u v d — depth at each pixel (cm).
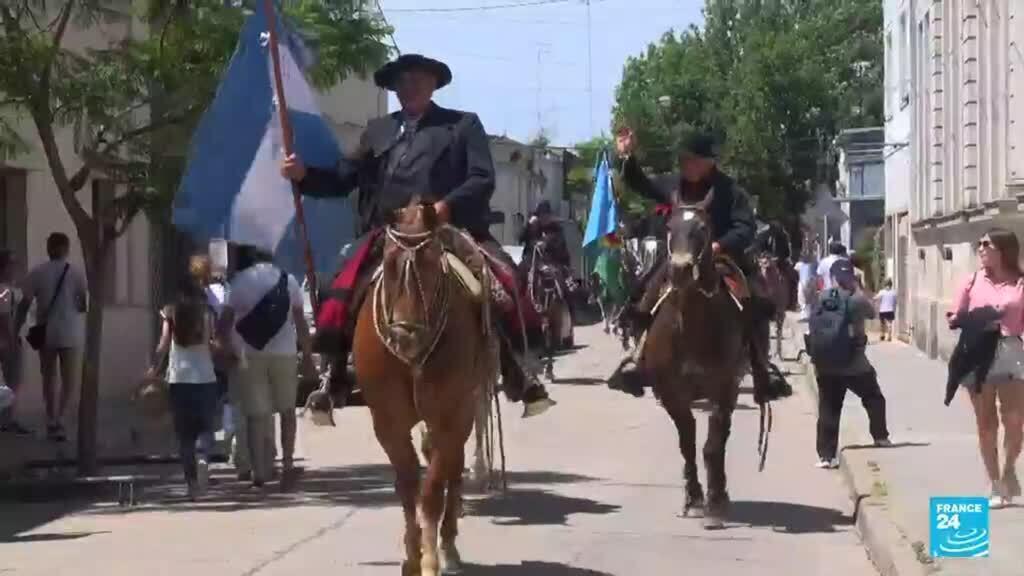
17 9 1343
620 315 1691
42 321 1712
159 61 1352
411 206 829
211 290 1424
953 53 2611
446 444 825
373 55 1541
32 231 1864
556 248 2394
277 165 1101
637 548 1033
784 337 3372
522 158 5841
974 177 2372
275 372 1309
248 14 1394
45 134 1338
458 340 816
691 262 1023
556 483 1343
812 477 1390
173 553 1016
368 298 849
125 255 2148
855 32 6644
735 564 985
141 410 1516
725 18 6975
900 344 3219
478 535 1080
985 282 1080
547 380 2456
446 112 915
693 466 1156
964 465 1313
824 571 969
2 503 1271
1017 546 945
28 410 1858
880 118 6406
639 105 6116
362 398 909
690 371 1077
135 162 1373
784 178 5909
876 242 4272
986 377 1078
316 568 956
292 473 1323
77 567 969
